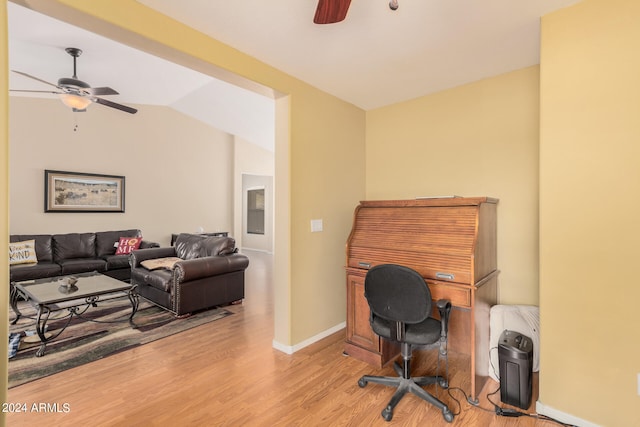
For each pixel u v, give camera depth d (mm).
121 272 4875
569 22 1712
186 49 1896
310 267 2803
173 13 1787
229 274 3900
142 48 1849
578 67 1684
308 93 2738
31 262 4406
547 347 1799
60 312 3586
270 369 2361
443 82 2715
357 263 2551
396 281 1854
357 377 2260
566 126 1719
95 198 5488
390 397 2021
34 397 2006
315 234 2846
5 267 1316
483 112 2656
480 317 2111
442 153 2891
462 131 2770
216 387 2121
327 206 2961
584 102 1667
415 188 3066
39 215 4949
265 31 1969
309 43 2107
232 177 7586
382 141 3312
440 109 2902
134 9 1677
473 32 1976
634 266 1544
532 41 2072
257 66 2311
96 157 5535
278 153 2672
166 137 6453
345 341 2738
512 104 2514
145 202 6148
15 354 2572
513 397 1913
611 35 1597
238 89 4578
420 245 2242
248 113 5387
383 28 1931
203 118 6469
